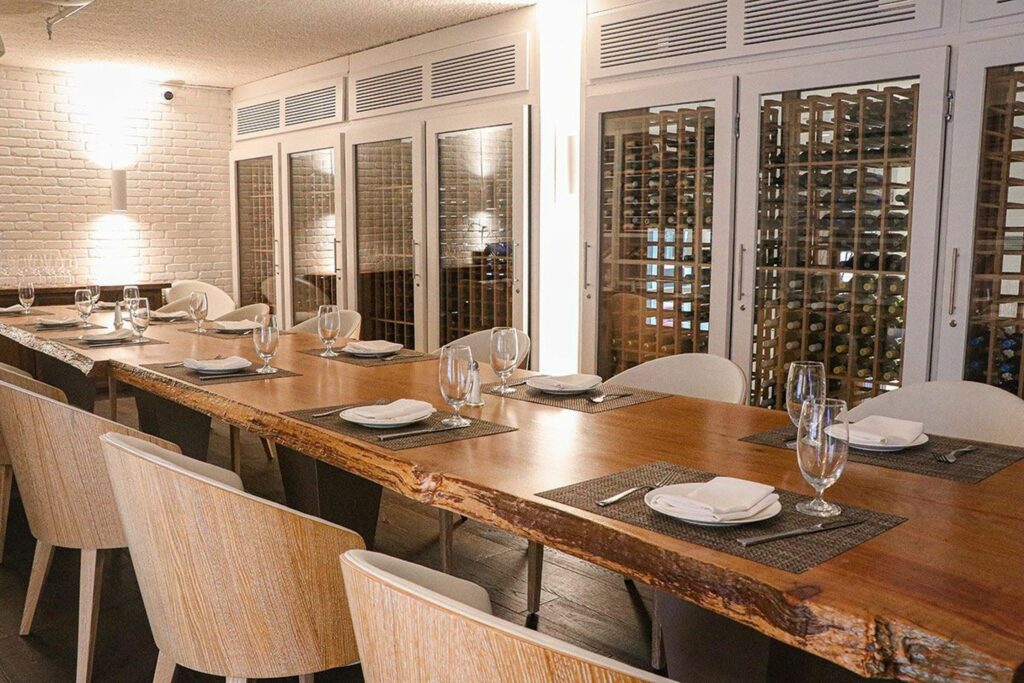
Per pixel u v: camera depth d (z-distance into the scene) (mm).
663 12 4668
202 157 8133
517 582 3129
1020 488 1670
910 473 1774
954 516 1499
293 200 7574
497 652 996
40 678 2480
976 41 3582
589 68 5047
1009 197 3568
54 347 3631
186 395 2719
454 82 5871
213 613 1661
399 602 1079
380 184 6609
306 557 1642
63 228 7438
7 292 6555
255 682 2465
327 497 2699
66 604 2992
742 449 1973
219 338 3854
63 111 7344
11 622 2844
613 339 5094
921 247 3797
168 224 7996
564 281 5449
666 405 2484
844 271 4086
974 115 3605
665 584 1344
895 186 3885
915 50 3746
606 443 2025
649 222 4848
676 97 4609
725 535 1402
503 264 5645
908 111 3822
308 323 4645
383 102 6461
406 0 5172
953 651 1030
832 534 1404
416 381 2820
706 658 1868
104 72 7434
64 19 5543
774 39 4219
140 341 3725
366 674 1210
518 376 2969
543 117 5375
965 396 2404
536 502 1565
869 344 4039
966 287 3678
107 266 7691
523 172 5453
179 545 1642
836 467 1465
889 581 1212
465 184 5898
